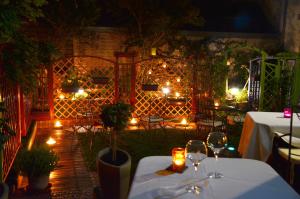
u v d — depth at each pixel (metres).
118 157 3.36
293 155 3.60
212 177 2.10
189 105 7.98
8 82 3.97
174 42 10.71
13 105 4.52
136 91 7.84
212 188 1.94
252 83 8.76
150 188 1.93
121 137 6.33
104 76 7.74
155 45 10.73
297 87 7.98
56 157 3.69
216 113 7.25
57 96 7.47
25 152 3.59
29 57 3.71
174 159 2.20
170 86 8.02
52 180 4.11
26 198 3.38
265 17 12.77
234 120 7.12
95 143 5.91
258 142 4.18
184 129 7.10
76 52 10.83
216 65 7.61
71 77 7.47
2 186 2.16
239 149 4.98
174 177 2.10
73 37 10.41
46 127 7.17
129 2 9.91
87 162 4.84
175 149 2.26
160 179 2.06
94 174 4.35
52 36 10.10
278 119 4.38
